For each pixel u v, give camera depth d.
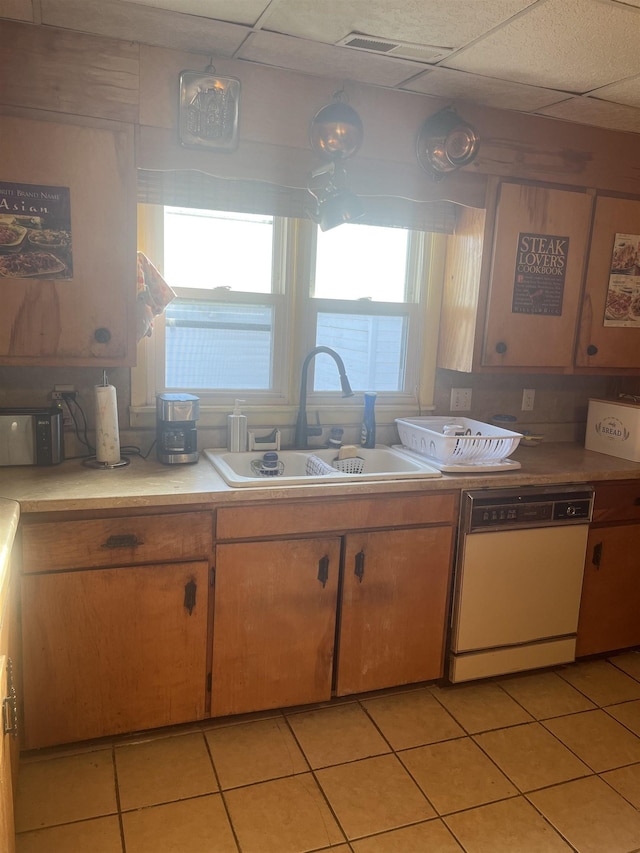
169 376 2.58
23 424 2.20
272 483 2.14
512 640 2.56
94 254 2.08
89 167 2.03
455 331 2.79
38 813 1.85
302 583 2.23
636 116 2.54
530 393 3.14
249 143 2.21
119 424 2.46
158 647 2.09
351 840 1.82
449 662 2.53
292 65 2.18
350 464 2.70
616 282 2.83
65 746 2.12
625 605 2.77
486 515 2.40
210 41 2.01
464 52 2.02
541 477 2.49
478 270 2.62
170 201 2.29
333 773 2.07
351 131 2.24
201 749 2.15
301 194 2.47
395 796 1.99
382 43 1.98
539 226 2.65
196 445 2.39
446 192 2.50
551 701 2.52
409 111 2.40
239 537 2.13
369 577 2.32
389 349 2.91
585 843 1.84
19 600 1.91
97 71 2.00
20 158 1.96
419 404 2.95
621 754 2.22
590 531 2.63
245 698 2.24
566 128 2.63
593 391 3.28
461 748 2.22
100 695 2.05
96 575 1.98
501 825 1.89
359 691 2.40
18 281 2.02
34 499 1.87
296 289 2.66
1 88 1.92
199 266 2.55
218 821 1.86
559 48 1.96
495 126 2.52
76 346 2.11
